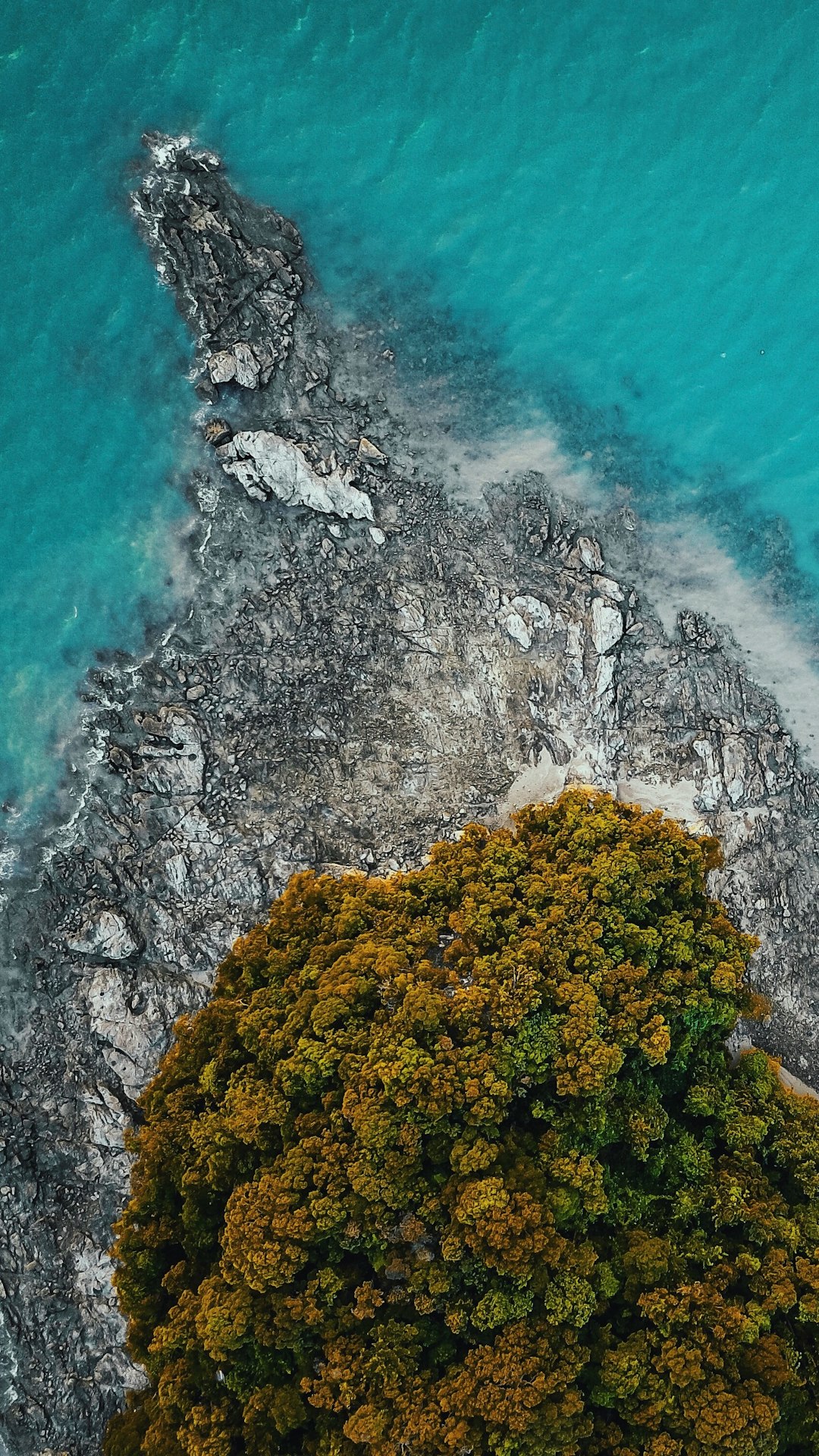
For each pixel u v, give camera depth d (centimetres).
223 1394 2366
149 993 3275
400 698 3569
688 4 3494
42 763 3325
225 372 3406
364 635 3559
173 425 3416
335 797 3478
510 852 2966
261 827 3406
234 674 3466
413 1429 2094
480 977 2548
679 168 3578
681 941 2772
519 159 3566
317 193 3534
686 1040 2723
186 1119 2619
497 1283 2244
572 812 3053
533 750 3566
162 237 3403
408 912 2845
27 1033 3234
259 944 2836
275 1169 2369
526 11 3478
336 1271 2295
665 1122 2628
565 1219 2381
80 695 3362
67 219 3372
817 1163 2778
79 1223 3189
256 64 3462
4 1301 3120
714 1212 2598
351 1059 2395
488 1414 2097
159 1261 2566
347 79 3494
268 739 3466
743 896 3547
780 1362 2316
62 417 3378
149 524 3422
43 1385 3109
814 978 3578
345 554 3553
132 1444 2472
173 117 3434
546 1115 2452
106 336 3384
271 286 3488
